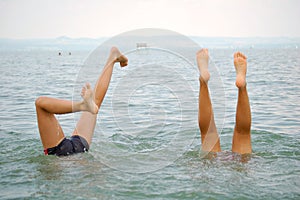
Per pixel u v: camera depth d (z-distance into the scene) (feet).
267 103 27.73
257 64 71.05
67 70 60.95
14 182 12.19
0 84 40.57
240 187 11.63
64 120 22.50
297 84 37.83
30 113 24.95
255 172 12.93
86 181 12.17
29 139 17.99
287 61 81.61
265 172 12.94
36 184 12.00
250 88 35.68
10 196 11.12
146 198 10.87
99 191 11.39
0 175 12.81
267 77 44.93
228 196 11.00
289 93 32.19
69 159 14.10
